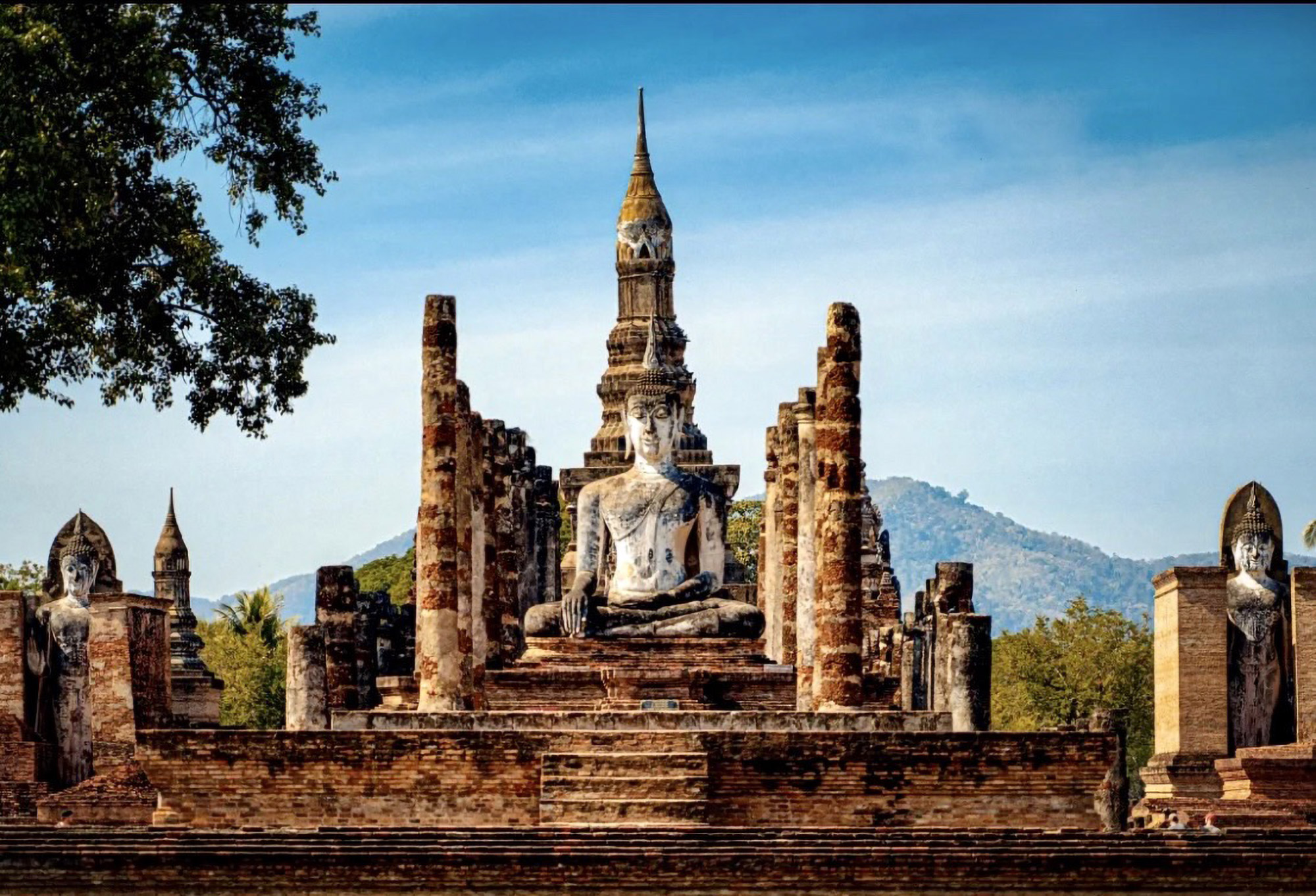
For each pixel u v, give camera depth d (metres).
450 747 34.28
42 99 37.53
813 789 34.09
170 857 32.25
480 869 32.03
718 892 32.06
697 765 33.91
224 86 41.00
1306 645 43.94
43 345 40.41
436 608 38.09
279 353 41.66
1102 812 36.25
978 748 34.09
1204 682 43.88
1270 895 32.66
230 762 34.44
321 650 40.41
